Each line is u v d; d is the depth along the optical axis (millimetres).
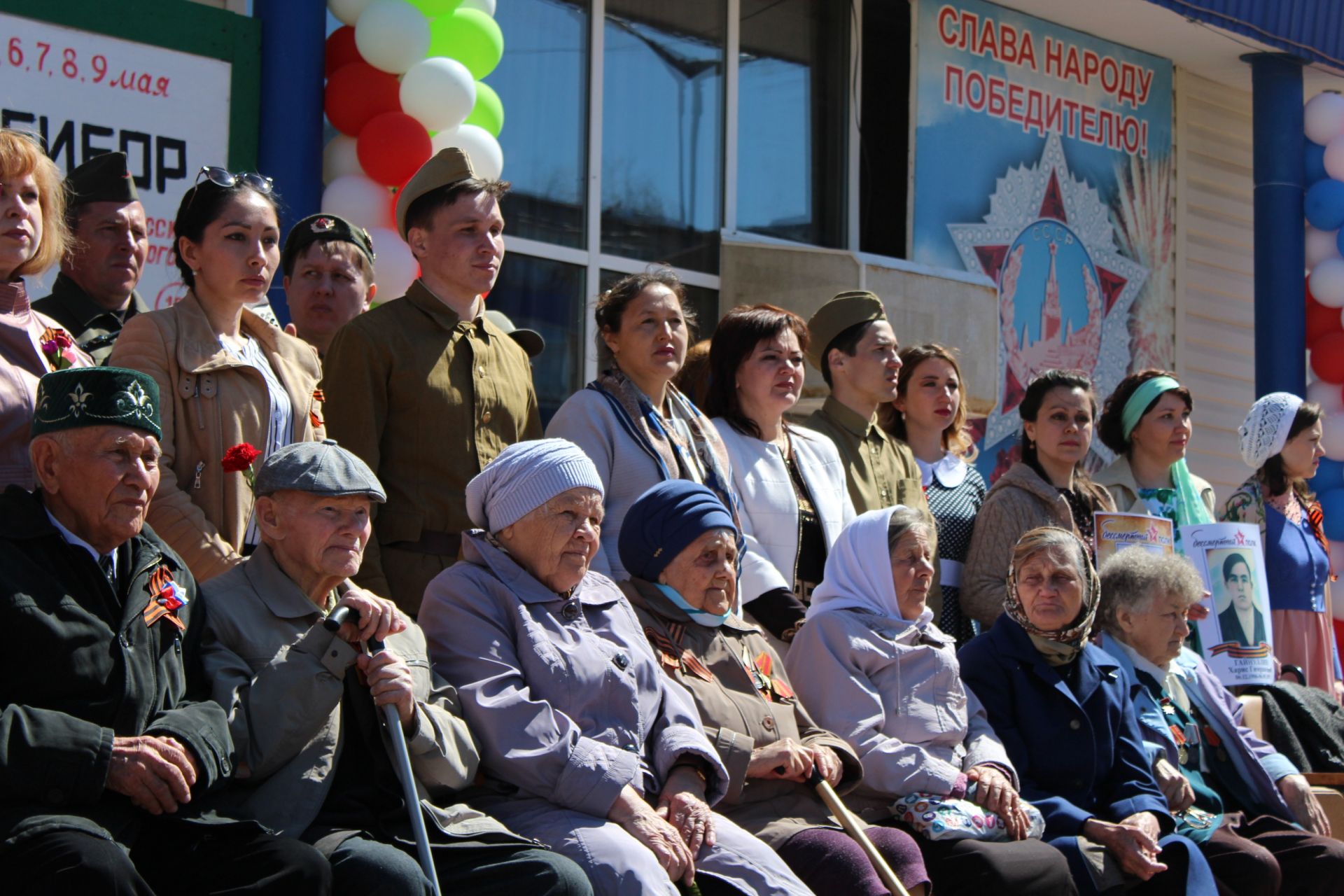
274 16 5297
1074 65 8250
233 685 3012
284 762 3016
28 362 3301
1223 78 8883
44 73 4895
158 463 3043
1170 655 4918
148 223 5090
